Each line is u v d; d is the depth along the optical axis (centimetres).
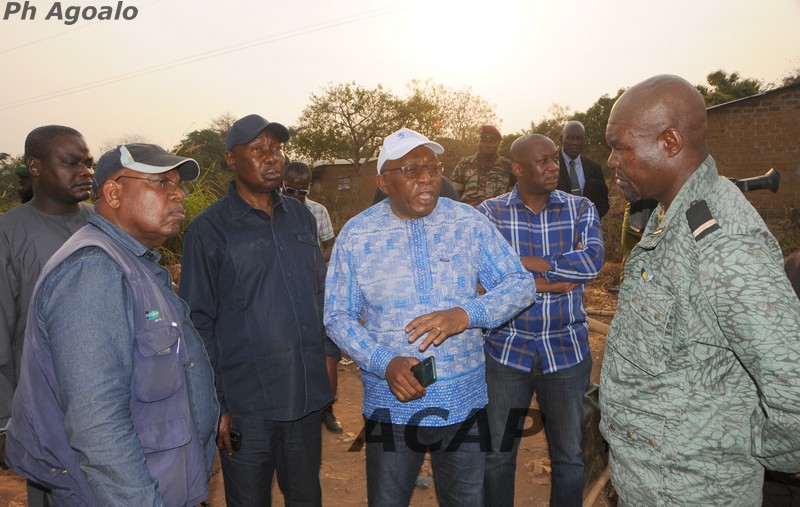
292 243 254
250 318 239
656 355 153
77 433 140
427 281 219
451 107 3903
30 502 227
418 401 217
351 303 228
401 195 216
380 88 3784
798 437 127
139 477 145
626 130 156
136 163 167
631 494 163
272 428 245
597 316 685
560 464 282
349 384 517
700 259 139
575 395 280
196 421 185
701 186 150
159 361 159
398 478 225
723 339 143
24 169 349
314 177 3631
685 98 150
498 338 283
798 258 193
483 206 305
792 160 1725
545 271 271
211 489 343
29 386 154
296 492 259
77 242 155
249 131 237
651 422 156
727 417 147
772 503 200
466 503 229
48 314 145
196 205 764
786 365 125
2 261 263
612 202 1105
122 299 152
